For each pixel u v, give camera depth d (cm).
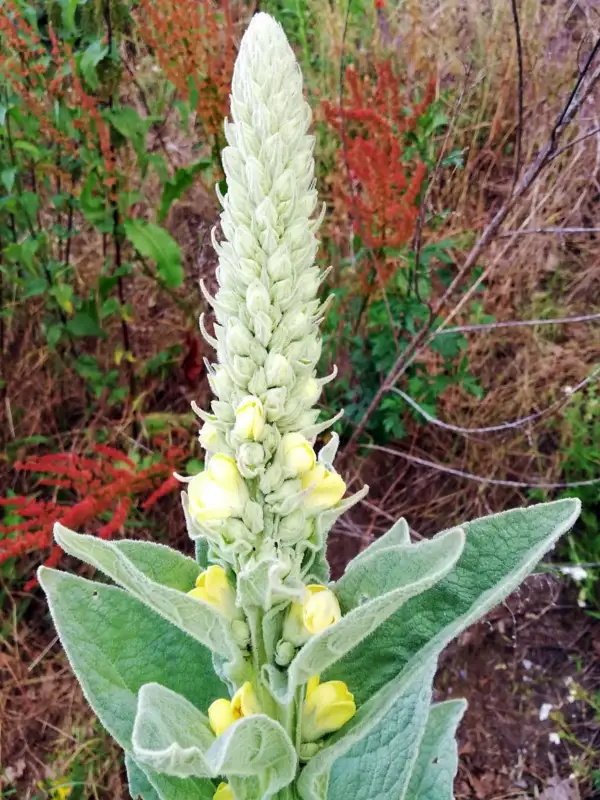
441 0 65
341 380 56
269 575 17
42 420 59
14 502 42
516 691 51
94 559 19
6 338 60
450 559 18
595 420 58
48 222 61
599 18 59
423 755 32
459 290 61
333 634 18
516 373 61
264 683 20
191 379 60
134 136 49
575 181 61
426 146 53
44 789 48
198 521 18
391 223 48
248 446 18
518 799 47
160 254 49
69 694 51
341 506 19
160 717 19
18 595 54
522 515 21
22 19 45
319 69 63
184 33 45
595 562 52
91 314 55
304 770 21
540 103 62
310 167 18
